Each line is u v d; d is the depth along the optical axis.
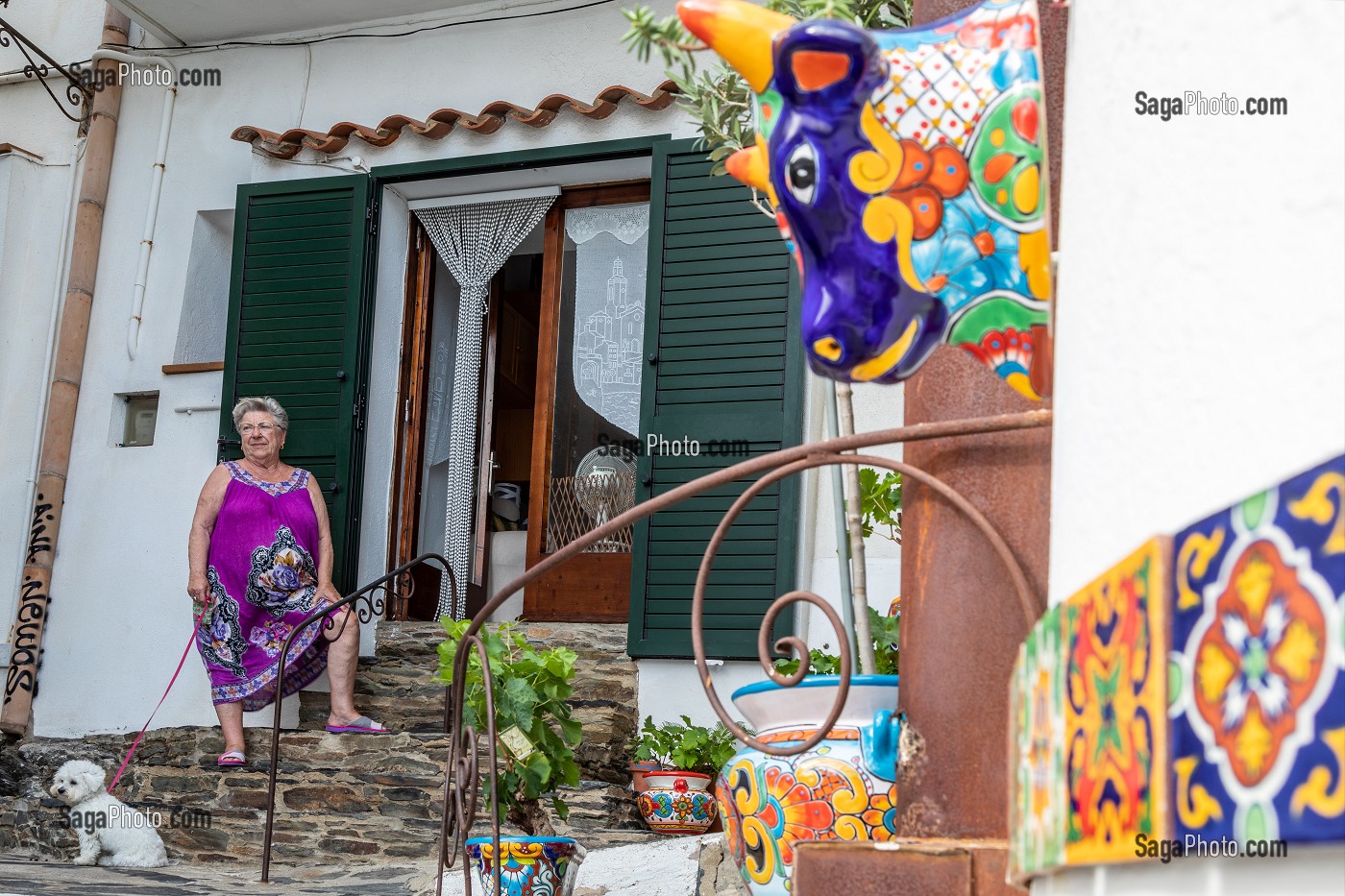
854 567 2.65
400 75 7.59
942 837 1.62
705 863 4.38
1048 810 1.03
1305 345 0.66
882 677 2.22
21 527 7.70
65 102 8.32
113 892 4.64
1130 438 0.88
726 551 6.15
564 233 7.38
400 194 7.49
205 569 6.46
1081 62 1.08
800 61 1.43
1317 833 0.57
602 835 5.24
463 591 7.33
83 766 5.92
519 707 3.93
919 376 1.74
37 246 8.16
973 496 1.64
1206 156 0.79
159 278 7.81
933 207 1.46
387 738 6.11
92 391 7.77
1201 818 0.69
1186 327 0.79
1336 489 0.58
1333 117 0.66
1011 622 1.60
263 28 7.82
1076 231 1.06
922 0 1.91
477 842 3.81
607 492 7.11
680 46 1.91
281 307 7.34
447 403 7.62
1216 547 0.69
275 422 6.68
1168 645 0.75
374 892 4.80
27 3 8.54
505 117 7.09
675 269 6.53
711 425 6.33
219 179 7.84
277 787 6.02
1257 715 0.63
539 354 7.30
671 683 6.13
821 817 2.21
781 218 1.56
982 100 1.46
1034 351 1.45
